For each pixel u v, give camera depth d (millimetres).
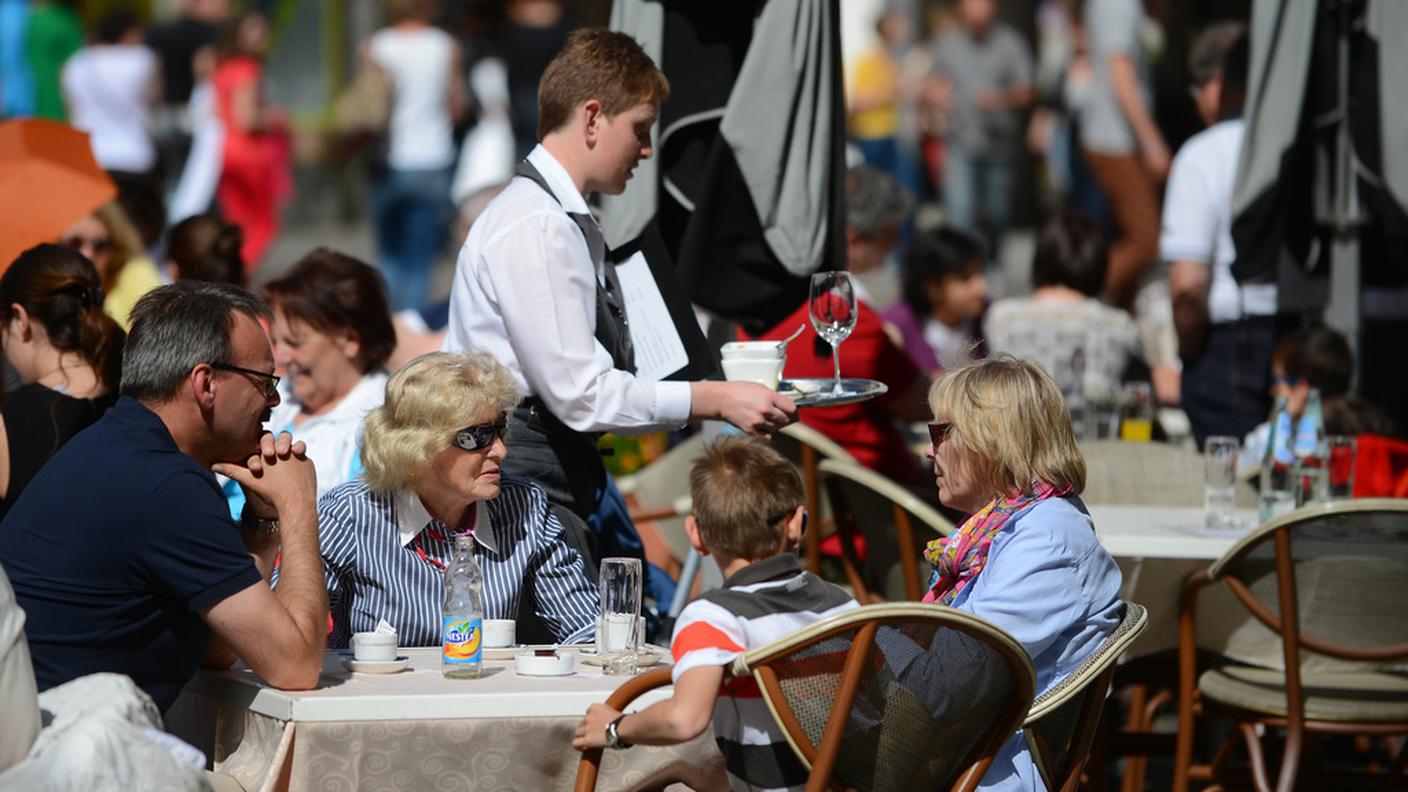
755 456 11547
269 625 11406
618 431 14070
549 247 13984
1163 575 16469
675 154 17422
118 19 49688
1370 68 20297
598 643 12430
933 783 11016
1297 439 17406
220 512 11594
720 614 10812
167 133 51031
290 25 59344
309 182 59906
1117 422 21922
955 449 12156
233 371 11930
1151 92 43875
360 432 14273
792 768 10930
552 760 11336
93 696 9789
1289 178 21016
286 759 11000
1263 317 23766
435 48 43438
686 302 15297
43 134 19219
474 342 14375
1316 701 15578
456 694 11258
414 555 13484
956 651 10594
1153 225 39312
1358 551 14906
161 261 28094
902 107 55375
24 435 14867
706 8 17250
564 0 47156
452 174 44094
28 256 15375
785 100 16484
